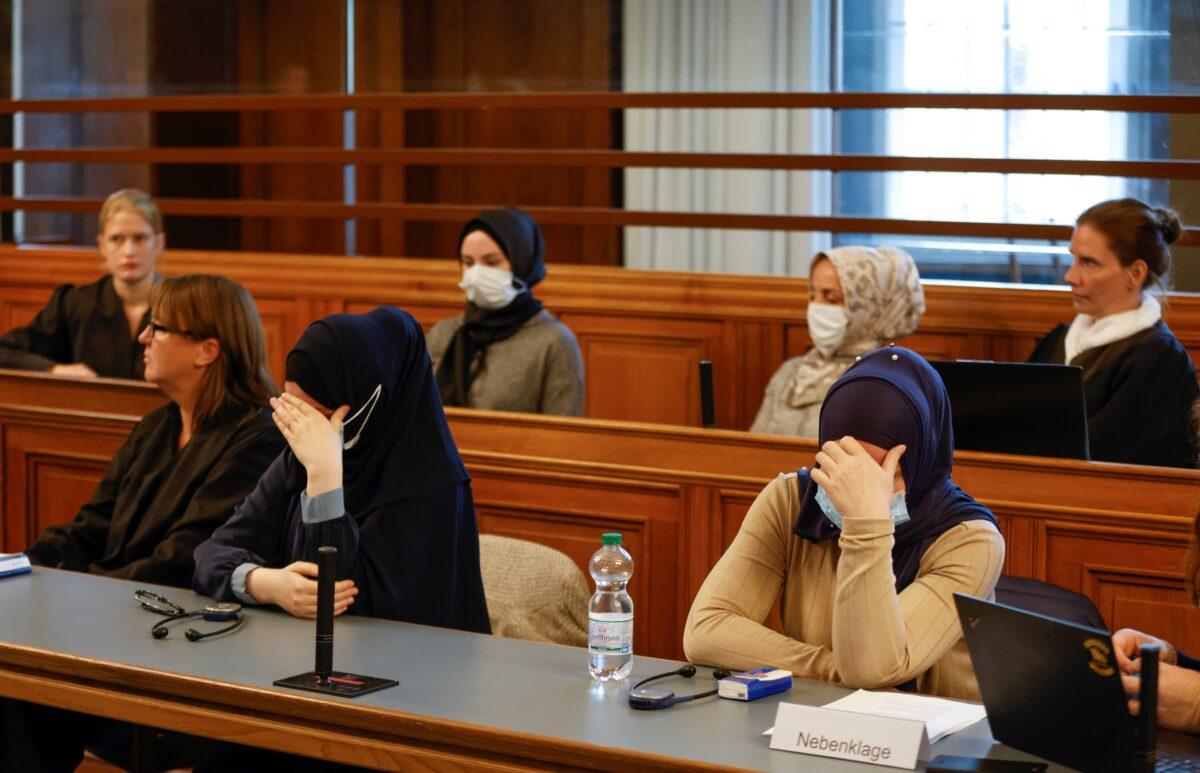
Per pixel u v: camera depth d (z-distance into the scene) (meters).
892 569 2.42
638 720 2.18
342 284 6.37
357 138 6.95
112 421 4.61
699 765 1.98
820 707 2.06
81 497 4.71
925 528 2.46
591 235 6.67
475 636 2.73
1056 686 1.90
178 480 3.58
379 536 3.00
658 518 4.00
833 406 2.44
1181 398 4.09
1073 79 5.66
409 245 6.93
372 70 6.89
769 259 6.39
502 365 4.88
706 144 6.42
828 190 6.21
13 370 4.93
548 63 6.62
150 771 2.73
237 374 3.66
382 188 7.01
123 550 3.64
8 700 3.04
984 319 5.28
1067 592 3.03
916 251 5.91
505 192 6.86
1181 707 2.18
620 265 6.64
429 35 6.77
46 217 7.29
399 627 2.79
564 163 6.38
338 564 2.91
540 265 5.00
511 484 4.20
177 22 7.09
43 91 7.28
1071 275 4.28
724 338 5.75
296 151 6.80
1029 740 1.99
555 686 2.38
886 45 6.03
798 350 5.64
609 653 2.43
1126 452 4.11
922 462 2.41
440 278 6.19
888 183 5.98
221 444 3.56
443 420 3.16
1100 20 5.58
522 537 4.21
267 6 6.98
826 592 2.53
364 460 3.06
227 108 6.95
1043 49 5.70
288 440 2.95
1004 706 2.01
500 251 4.88
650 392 5.89
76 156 7.21
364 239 6.99
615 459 4.05
